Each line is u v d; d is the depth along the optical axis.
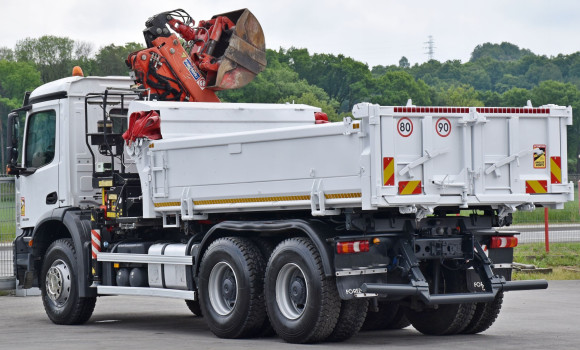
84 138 15.09
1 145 91.06
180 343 11.80
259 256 12.14
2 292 19.92
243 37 15.04
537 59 191.25
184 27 15.23
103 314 16.28
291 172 11.55
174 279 13.24
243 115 14.19
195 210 12.91
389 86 128.12
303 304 11.55
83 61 110.44
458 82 184.50
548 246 26.70
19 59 113.19
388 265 11.43
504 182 11.53
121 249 14.17
